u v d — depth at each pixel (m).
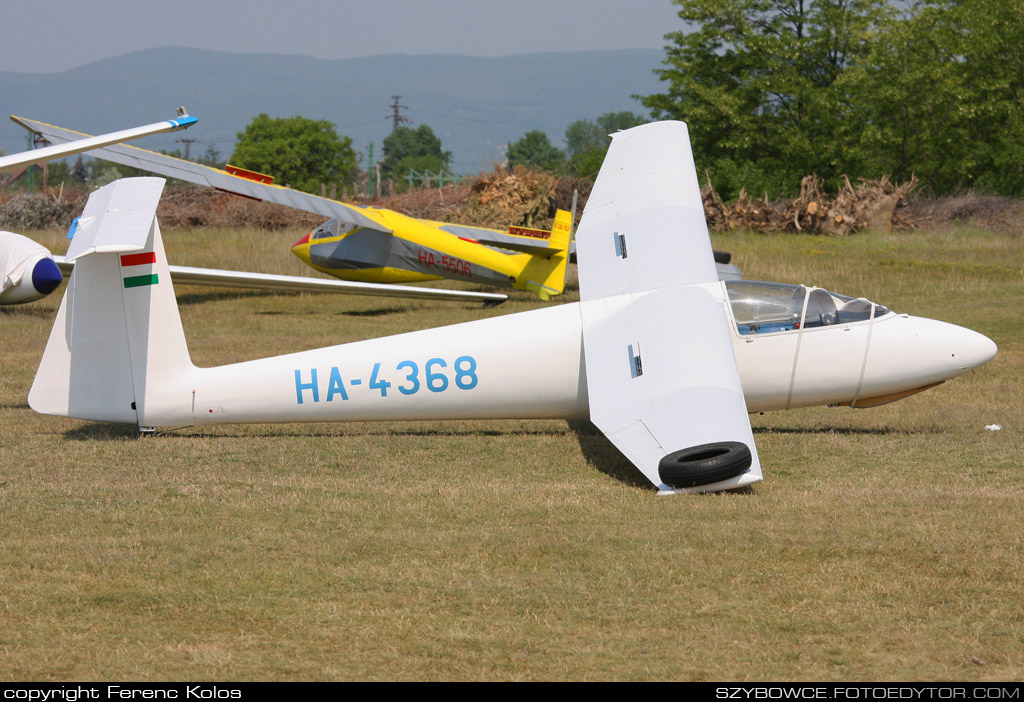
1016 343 29.36
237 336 29.98
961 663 8.56
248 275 32.38
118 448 16.86
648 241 19.11
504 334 17.88
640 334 16.45
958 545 11.46
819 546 11.48
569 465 16.17
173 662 8.53
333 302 36.81
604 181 22.66
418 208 66.12
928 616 9.55
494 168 61.03
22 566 10.76
